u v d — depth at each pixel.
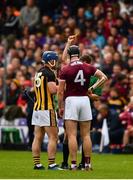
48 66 37.53
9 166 40.78
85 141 37.03
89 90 36.94
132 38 67.44
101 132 56.12
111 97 58.44
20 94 62.22
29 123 55.59
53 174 35.00
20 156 50.94
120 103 58.34
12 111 59.97
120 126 56.25
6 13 74.81
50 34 69.75
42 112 37.34
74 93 36.81
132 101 55.78
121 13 70.12
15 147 59.53
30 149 57.19
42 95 37.34
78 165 40.19
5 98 62.56
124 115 56.00
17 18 74.25
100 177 33.69
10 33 74.06
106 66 62.03
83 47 64.56
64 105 37.06
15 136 59.75
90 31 68.75
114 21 68.56
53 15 75.00
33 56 68.25
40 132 37.88
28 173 35.59
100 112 56.25
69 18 71.25
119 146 56.09
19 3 76.81
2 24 74.31
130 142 55.94
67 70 36.66
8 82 63.69
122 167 40.78
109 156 51.75
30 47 68.56
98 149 56.34
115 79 59.75
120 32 67.88
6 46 68.56
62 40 68.50
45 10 75.50
